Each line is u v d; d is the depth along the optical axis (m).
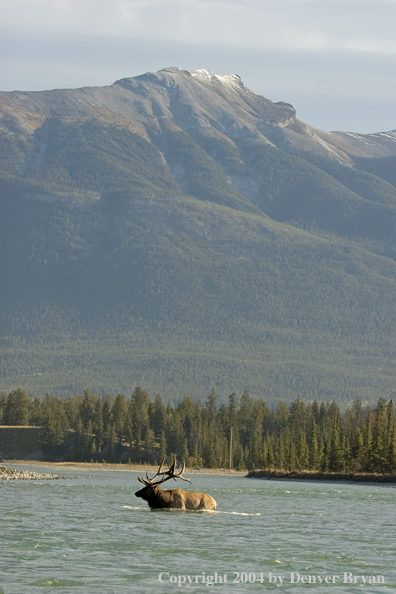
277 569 71.31
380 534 103.12
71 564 70.00
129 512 123.69
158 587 61.94
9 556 72.81
